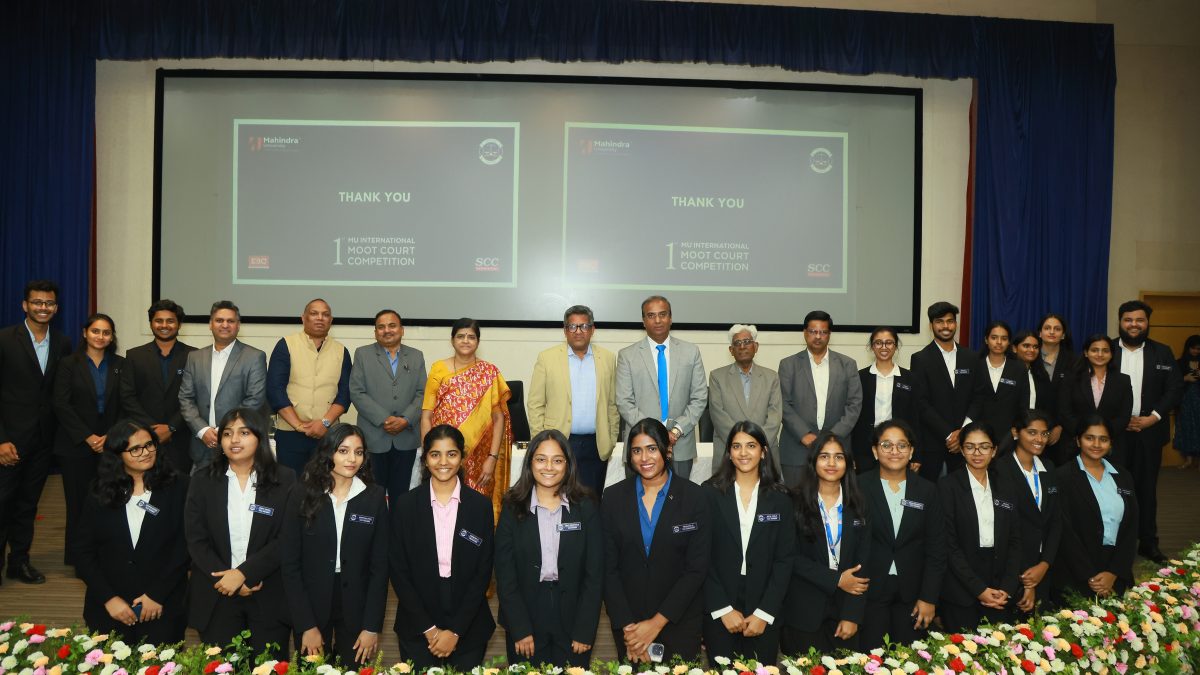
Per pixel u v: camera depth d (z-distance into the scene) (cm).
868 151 587
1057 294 589
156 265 549
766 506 259
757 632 252
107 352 379
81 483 368
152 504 256
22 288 540
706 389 388
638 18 554
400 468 379
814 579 261
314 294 556
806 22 563
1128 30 630
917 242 589
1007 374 404
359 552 244
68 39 536
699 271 573
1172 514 515
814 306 583
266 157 554
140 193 556
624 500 259
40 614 322
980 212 585
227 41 534
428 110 561
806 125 581
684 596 247
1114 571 306
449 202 562
